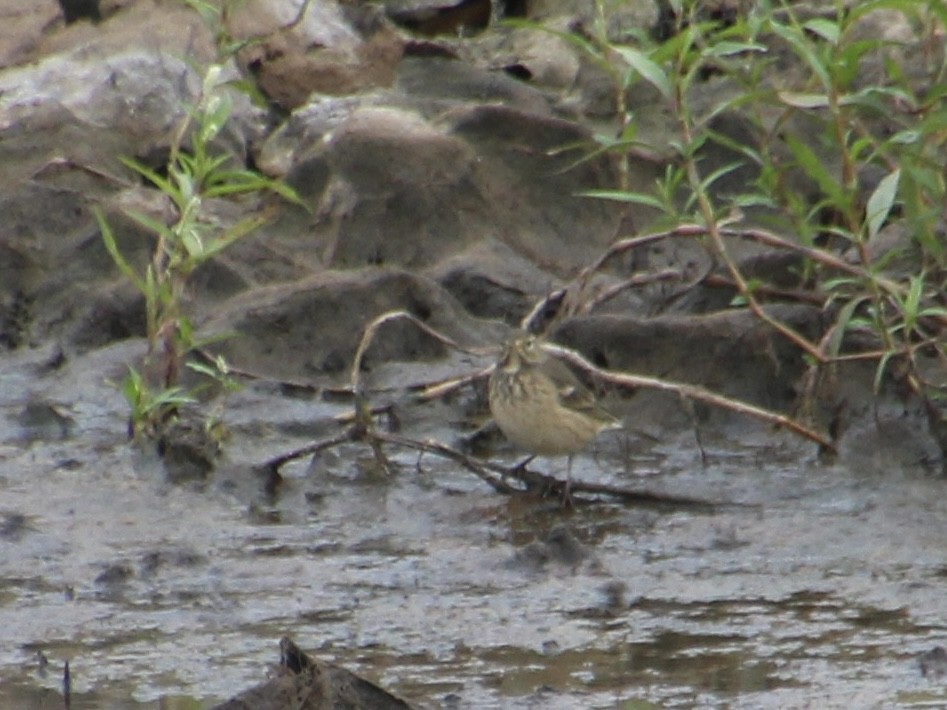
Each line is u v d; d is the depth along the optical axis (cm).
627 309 1549
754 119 1452
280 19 1980
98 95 1842
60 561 1198
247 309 1538
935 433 1344
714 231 1341
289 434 1423
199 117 1386
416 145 1662
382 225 1650
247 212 1728
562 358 1410
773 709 941
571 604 1109
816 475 1335
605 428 1341
